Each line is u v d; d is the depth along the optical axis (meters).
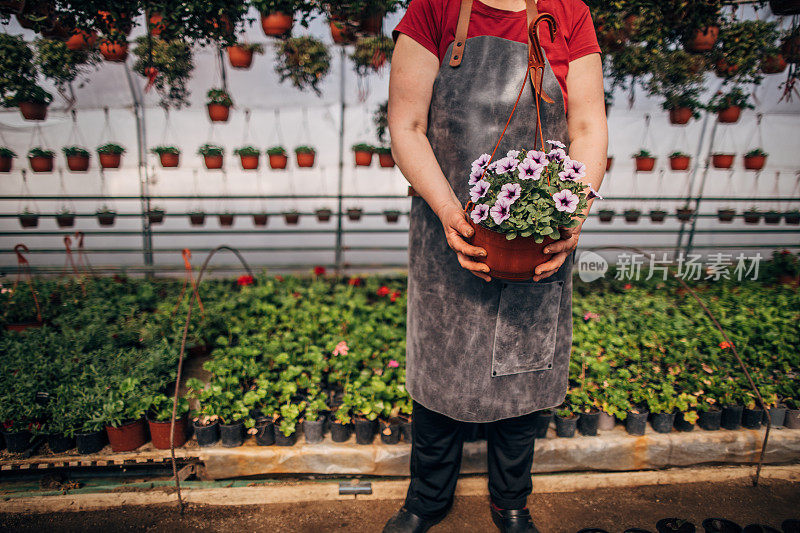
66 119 5.35
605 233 6.25
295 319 4.07
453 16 1.38
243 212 5.79
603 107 1.46
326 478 2.49
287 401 2.72
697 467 2.60
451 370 1.60
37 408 2.46
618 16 3.32
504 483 1.90
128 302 4.37
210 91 4.74
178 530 2.15
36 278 5.29
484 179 1.32
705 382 2.84
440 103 1.43
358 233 5.84
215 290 4.78
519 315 1.51
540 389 1.66
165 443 2.48
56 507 2.26
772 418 2.72
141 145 5.54
